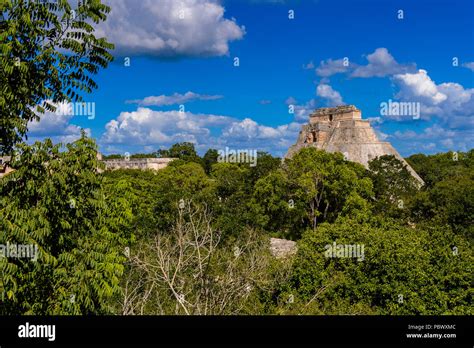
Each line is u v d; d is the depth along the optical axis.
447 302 24.89
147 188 57.50
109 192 16.12
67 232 11.98
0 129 11.30
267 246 29.27
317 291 24.67
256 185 56.94
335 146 85.75
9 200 10.80
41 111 12.00
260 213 53.03
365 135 85.62
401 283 24.56
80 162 11.76
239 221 37.72
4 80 10.96
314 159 55.75
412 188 60.31
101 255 12.03
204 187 83.31
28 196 11.06
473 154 98.44
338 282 24.75
